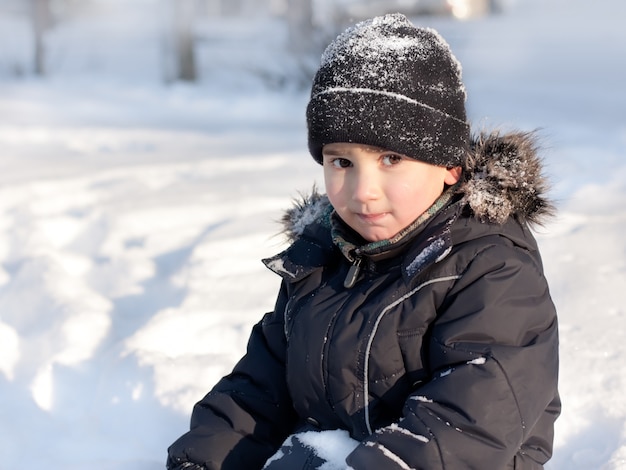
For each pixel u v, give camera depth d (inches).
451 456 56.6
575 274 120.0
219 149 280.2
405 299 63.3
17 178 206.4
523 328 61.0
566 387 92.0
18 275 131.8
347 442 65.2
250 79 610.2
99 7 1152.8
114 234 154.3
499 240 63.9
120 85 624.7
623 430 84.7
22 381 103.3
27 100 521.7
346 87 63.4
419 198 64.3
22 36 917.8
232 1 1119.6
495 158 65.5
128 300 125.2
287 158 232.4
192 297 119.3
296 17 585.6
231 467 70.6
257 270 129.6
